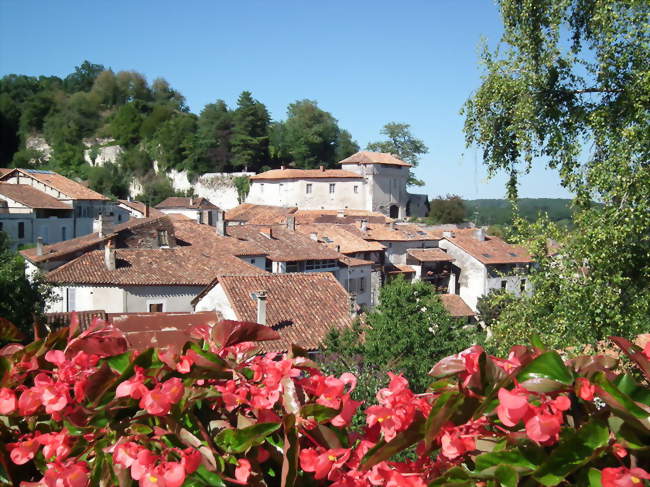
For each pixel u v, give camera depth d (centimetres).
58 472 230
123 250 3069
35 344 273
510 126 1279
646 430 184
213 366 235
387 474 221
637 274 1168
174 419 228
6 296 1784
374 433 246
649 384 220
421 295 1816
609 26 1157
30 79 14438
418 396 231
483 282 5131
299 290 2327
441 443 220
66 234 6006
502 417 191
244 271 3144
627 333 1124
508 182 1344
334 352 1766
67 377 240
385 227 5484
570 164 1214
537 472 190
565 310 1171
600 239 1105
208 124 10119
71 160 11775
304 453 225
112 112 13412
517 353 229
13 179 6294
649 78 1085
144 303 2850
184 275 2986
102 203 6681
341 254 4400
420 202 9112
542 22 1259
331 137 10894
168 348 236
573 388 194
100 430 238
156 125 11444
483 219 8988
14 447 243
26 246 5194
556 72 1240
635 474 178
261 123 10206
